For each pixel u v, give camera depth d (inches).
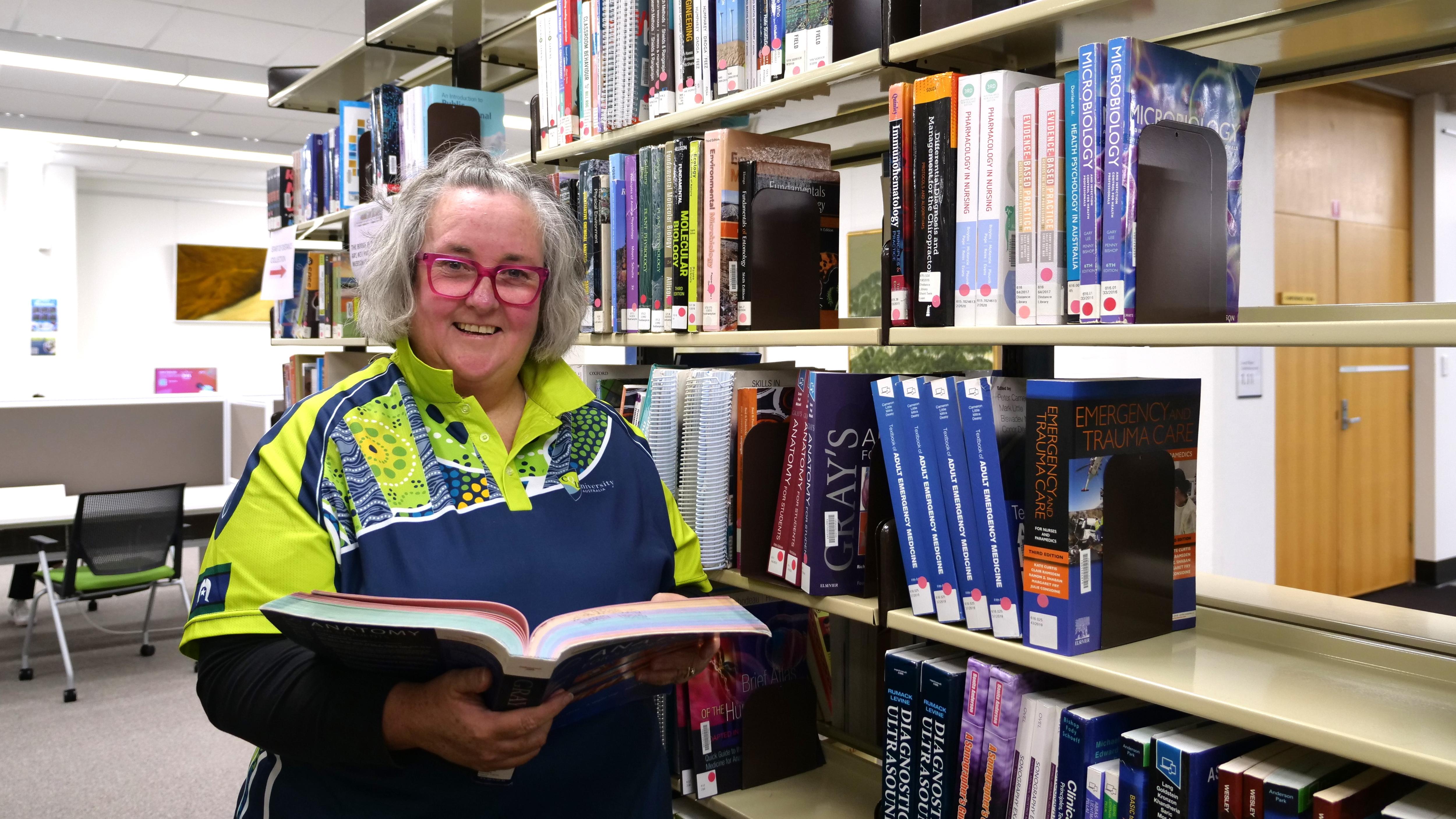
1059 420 43.5
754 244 59.8
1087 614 44.7
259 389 461.1
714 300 61.8
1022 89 46.1
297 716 36.4
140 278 430.9
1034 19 44.9
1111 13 47.6
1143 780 41.7
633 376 77.8
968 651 53.3
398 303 44.3
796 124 69.7
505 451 44.0
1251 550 182.1
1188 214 44.1
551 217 47.1
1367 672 43.9
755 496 59.7
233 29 242.2
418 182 45.1
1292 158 200.7
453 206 43.1
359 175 107.0
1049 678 48.3
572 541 43.9
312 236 138.6
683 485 64.0
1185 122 43.9
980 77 47.3
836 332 54.8
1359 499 220.1
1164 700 40.6
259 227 459.2
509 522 42.3
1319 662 45.4
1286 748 41.8
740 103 60.2
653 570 46.6
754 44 60.7
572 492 45.1
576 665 34.5
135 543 167.2
